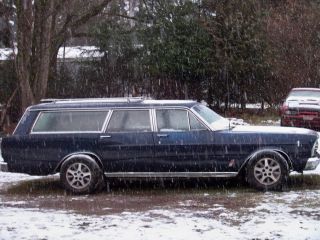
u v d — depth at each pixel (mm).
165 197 9141
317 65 28016
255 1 29031
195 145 9391
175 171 9508
